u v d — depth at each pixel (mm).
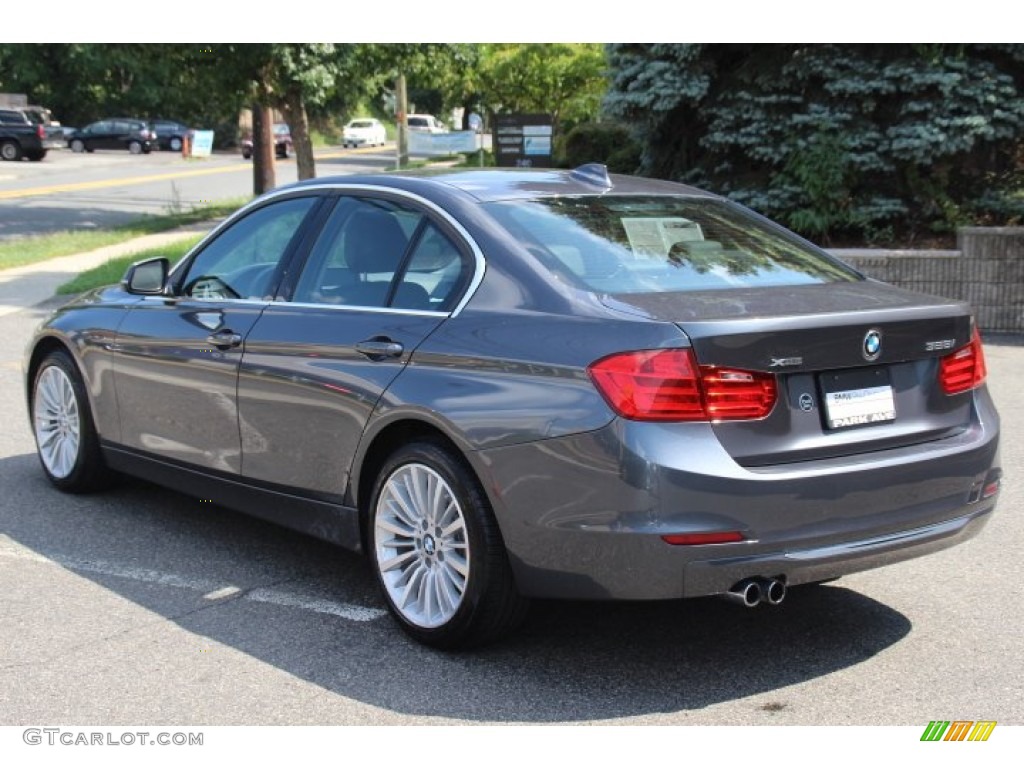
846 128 12781
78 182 41125
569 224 4531
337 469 4664
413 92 85938
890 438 4059
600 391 3770
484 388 4062
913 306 4148
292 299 5023
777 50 13109
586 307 3990
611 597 3816
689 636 4520
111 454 6070
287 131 61281
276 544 5660
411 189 4770
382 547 4492
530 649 4387
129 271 5742
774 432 3814
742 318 3801
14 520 6000
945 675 4148
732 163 13828
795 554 3803
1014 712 3855
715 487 3676
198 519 6055
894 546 3992
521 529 3949
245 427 5094
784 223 13219
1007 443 7492
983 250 11797
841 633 4547
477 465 4035
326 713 3865
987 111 12297
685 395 3705
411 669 4207
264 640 4477
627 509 3699
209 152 51438
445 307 4375
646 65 13578
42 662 4273
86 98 73688
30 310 13984
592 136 19562
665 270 4344
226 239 5559
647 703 3938
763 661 4281
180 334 5438
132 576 5191
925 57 12398
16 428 8000
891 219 12867
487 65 32000
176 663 4266
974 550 5547
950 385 4250
